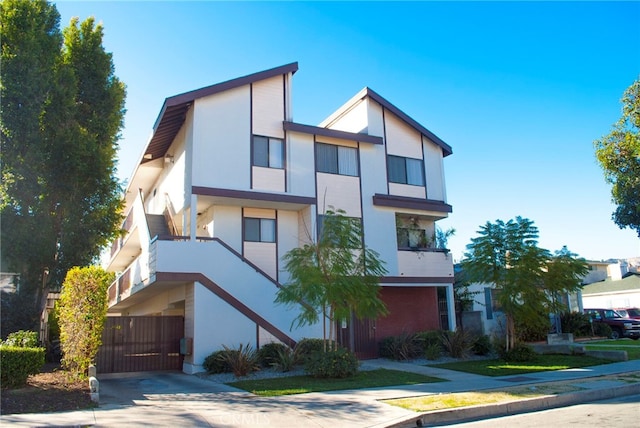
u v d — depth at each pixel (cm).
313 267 1448
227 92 1959
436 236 2512
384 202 2233
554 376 1474
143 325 1725
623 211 2777
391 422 915
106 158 1988
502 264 1848
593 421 930
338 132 2158
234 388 1292
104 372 1639
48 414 934
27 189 1773
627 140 2642
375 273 1567
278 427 880
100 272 1326
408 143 2412
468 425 933
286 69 2080
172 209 2131
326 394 1188
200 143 1859
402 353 2000
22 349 1157
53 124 1888
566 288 1883
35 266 1858
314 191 2070
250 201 1948
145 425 864
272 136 2028
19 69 1736
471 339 2102
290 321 1777
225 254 1706
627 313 3219
